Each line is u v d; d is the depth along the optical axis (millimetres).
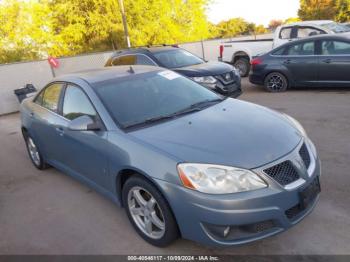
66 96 4473
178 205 2924
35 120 5094
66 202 4520
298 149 3160
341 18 34156
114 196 3770
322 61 9008
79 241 3637
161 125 3553
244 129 3316
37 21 23422
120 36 24766
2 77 11961
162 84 4355
